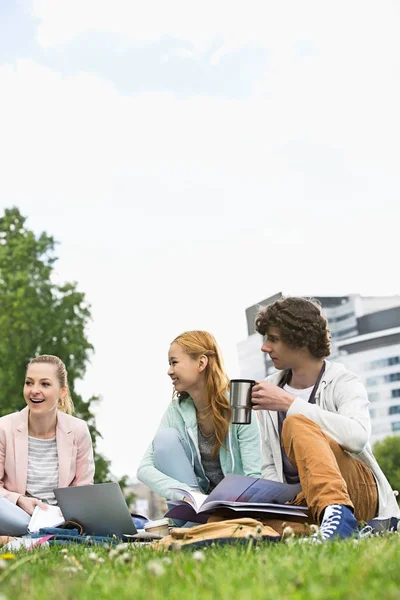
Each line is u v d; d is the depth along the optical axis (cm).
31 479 643
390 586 192
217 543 367
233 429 562
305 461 394
